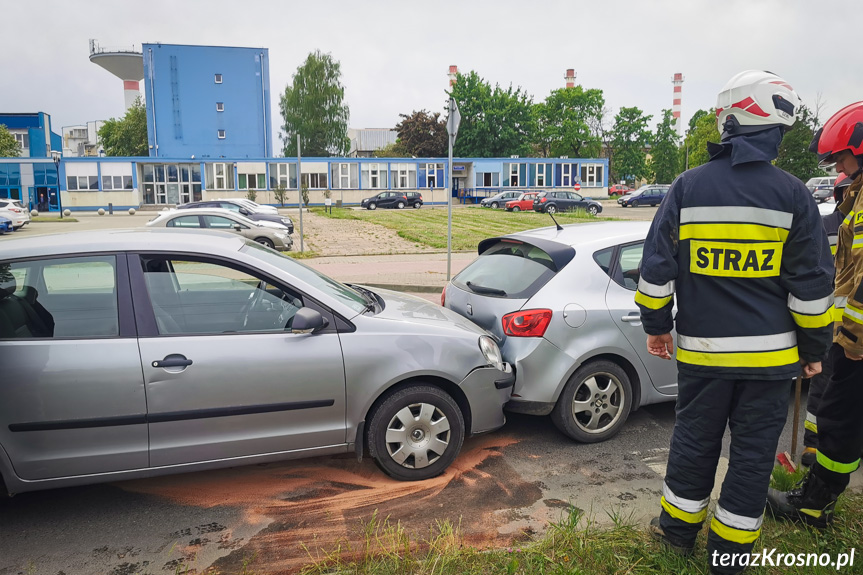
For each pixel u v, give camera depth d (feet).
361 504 11.70
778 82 8.08
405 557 9.52
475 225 92.63
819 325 8.09
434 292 37.14
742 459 8.48
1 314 10.77
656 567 9.21
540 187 175.63
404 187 167.53
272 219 77.36
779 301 8.25
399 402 12.27
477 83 216.13
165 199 153.99
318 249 61.87
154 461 11.13
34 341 10.65
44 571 9.71
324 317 12.06
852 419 9.53
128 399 10.80
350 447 12.27
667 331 8.91
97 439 10.80
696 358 8.55
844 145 10.41
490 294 15.12
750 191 8.07
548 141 231.91
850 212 10.69
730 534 8.60
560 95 224.74
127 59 268.41
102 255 11.34
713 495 11.55
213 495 12.11
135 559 10.03
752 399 8.36
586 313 13.99
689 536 9.32
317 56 234.38
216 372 11.15
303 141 234.17
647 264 8.61
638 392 14.83
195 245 11.93
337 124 235.81
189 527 10.98
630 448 14.26
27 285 10.98
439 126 225.97
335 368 11.80
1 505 11.77
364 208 143.95
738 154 8.08
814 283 7.98
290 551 10.14
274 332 11.73
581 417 14.65
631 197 150.82
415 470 12.55
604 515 11.16
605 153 248.32
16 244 11.39
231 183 154.10
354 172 162.20
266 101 202.59
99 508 11.66
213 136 199.52
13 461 10.51
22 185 146.10
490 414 13.25
